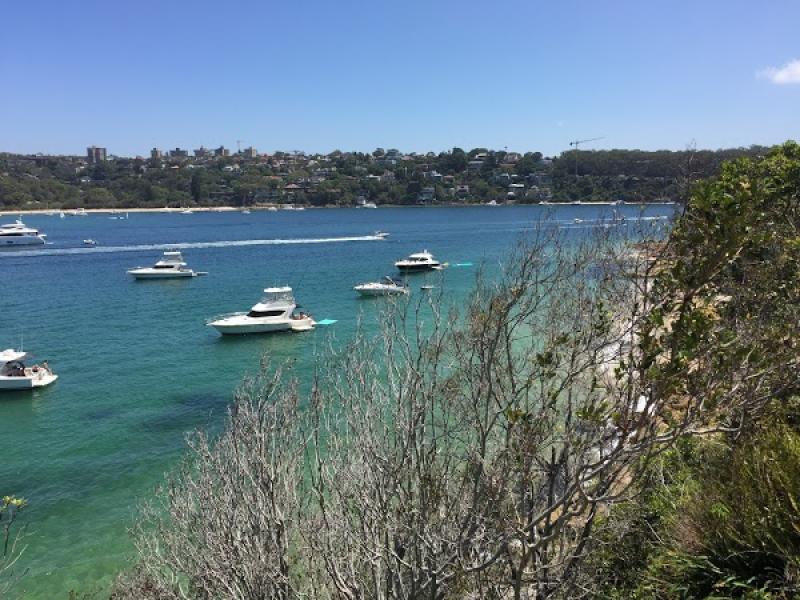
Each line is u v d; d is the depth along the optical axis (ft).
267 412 28.09
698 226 13.15
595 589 22.44
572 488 15.93
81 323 155.33
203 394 99.71
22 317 161.27
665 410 15.07
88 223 563.89
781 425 21.48
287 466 25.88
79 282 218.79
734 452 22.06
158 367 116.37
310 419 28.96
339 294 194.39
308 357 120.67
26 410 92.43
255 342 136.36
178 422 86.53
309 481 27.89
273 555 23.95
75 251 313.73
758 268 16.55
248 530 24.91
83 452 76.18
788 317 15.80
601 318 18.93
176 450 75.97
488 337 20.94
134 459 73.72
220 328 140.87
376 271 243.40
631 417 14.93
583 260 22.80
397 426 21.53
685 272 13.38
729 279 15.66
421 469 21.42
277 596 23.98
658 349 13.74
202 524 28.78
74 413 90.94
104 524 58.13
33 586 48.49
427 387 22.54
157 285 214.48
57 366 116.67
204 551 27.94
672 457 27.53
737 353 13.46
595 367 19.44
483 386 20.47
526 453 18.10
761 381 14.89
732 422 20.62
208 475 30.09
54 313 166.71
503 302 21.58
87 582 48.96
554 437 20.30
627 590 22.85
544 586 21.38
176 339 139.44
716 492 21.91
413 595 19.88
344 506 22.58
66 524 58.23
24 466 72.33
